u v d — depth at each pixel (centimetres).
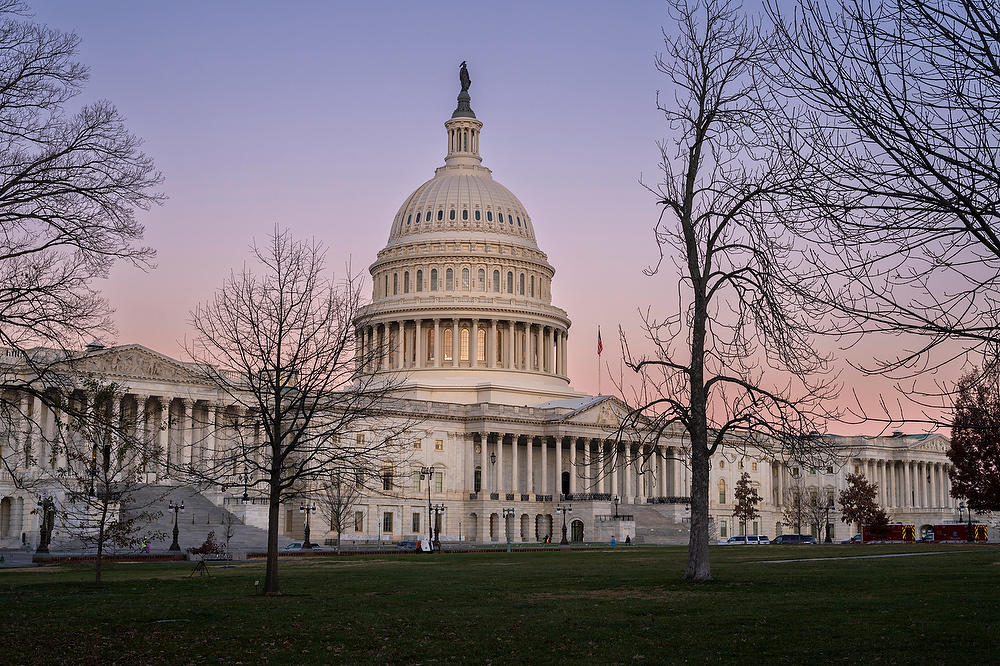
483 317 19688
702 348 5088
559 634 3491
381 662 3100
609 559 8456
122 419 5981
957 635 3231
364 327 19588
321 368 5319
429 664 3075
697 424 5159
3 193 4016
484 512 17075
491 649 3266
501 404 17925
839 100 2144
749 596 4419
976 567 6244
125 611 4116
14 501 12481
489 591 4969
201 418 14150
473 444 17625
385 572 6669
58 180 4069
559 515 17625
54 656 3153
